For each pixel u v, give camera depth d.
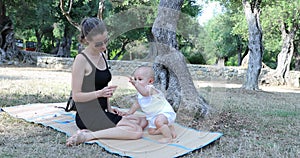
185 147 2.70
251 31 8.78
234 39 17.72
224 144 2.94
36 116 3.52
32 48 25.33
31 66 12.42
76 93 2.80
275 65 19.27
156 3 5.30
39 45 21.17
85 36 2.76
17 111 3.73
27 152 2.48
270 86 11.42
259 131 3.52
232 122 3.85
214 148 2.79
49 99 4.77
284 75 11.84
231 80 11.96
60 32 19.44
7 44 13.11
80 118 2.92
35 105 4.11
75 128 3.11
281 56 11.88
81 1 14.83
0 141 2.70
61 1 7.88
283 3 9.68
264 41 14.16
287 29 11.92
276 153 2.73
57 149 2.57
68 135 2.90
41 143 2.71
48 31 20.75
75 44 24.45
